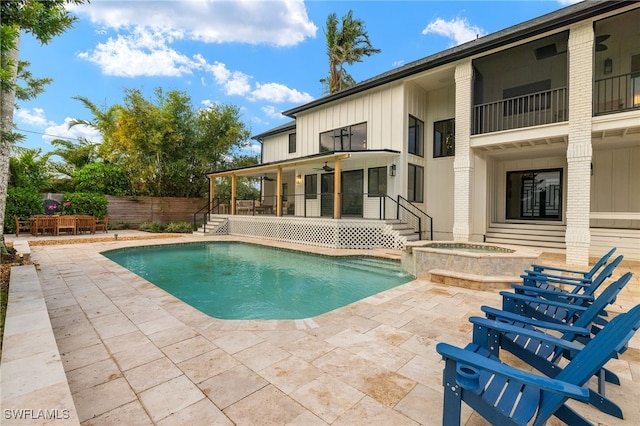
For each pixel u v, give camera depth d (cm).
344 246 1052
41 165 1669
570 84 761
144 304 452
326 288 623
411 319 396
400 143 1120
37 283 449
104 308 435
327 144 1380
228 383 248
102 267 707
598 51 914
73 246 1030
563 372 175
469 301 472
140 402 224
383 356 295
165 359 288
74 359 288
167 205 1769
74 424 158
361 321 388
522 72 1029
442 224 1201
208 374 262
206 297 566
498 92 1073
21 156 1515
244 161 2081
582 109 743
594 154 945
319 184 1420
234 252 1067
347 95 1277
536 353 233
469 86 935
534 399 171
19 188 1362
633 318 162
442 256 623
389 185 1138
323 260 910
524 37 814
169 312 418
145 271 779
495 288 531
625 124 694
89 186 1634
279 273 755
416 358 291
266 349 309
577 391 137
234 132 1880
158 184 1769
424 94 1243
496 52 884
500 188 1148
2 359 219
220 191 1984
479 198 1010
